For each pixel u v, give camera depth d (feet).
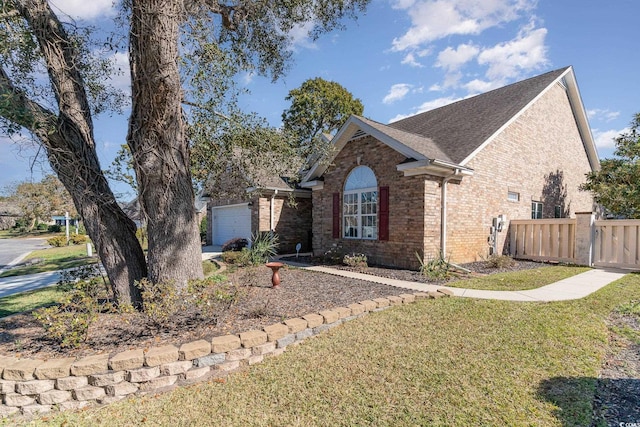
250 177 28.45
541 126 49.42
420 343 15.24
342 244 42.16
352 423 9.95
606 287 25.48
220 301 17.17
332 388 11.86
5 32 14.74
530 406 10.40
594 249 36.91
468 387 11.54
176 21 18.01
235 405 11.21
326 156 35.22
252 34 26.99
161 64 17.28
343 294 23.07
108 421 10.76
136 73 17.63
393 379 12.23
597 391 11.28
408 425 9.73
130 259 20.08
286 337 15.31
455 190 36.73
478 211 39.55
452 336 15.92
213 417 10.61
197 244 21.06
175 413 10.93
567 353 13.97
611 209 43.57
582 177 59.41
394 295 22.61
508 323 17.48
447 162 32.78
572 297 22.54
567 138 55.52
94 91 20.79
